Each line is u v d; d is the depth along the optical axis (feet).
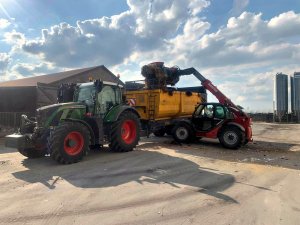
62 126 28.30
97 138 32.50
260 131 70.28
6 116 55.67
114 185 21.72
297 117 126.41
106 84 34.53
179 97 47.11
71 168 26.86
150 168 26.84
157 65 44.65
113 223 15.38
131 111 36.63
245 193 20.08
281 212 16.76
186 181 22.85
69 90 36.27
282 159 32.27
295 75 141.49
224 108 39.75
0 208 17.37
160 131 49.42
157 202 18.28
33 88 60.80
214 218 15.97
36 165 28.22
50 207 17.47
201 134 41.09
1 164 28.73
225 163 29.58
